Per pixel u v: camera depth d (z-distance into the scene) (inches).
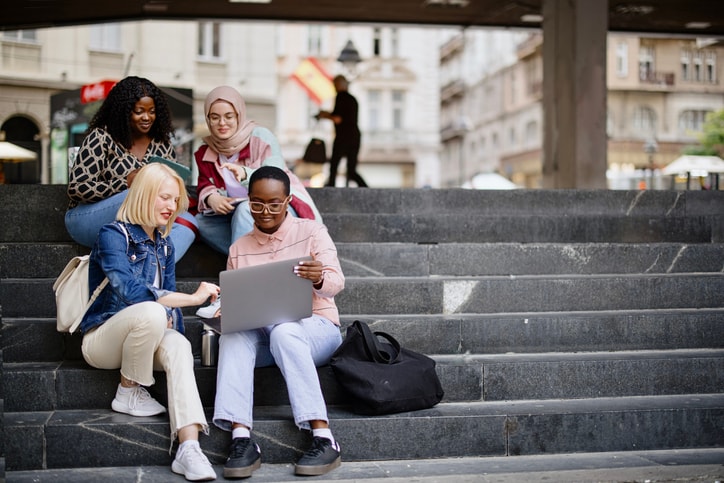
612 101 1514.5
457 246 235.0
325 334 178.7
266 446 172.7
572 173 442.0
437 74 2127.2
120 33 1060.5
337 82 467.5
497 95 1953.7
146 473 165.0
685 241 262.8
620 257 241.6
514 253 236.8
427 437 177.5
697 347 213.9
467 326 206.1
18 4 523.5
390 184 2137.1
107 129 205.3
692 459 178.7
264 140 219.0
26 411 179.0
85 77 1019.9
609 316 211.5
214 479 161.5
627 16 584.7
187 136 591.5
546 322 208.4
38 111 975.6
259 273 166.2
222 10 568.4
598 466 173.2
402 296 217.2
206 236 214.7
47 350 191.6
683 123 1536.7
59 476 163.0
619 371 197.5
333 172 469.4
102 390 180.9
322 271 172.7
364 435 175.5
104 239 171.9
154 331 166.7
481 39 2084.2
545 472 168.7
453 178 2347.4
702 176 429.1
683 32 638.5
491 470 170.1
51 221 223.8
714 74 1542.8
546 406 188.1
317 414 167.2
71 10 545.6
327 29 2048.5
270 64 1203.2
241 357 169.9
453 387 191.6
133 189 174.6
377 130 2111.2
